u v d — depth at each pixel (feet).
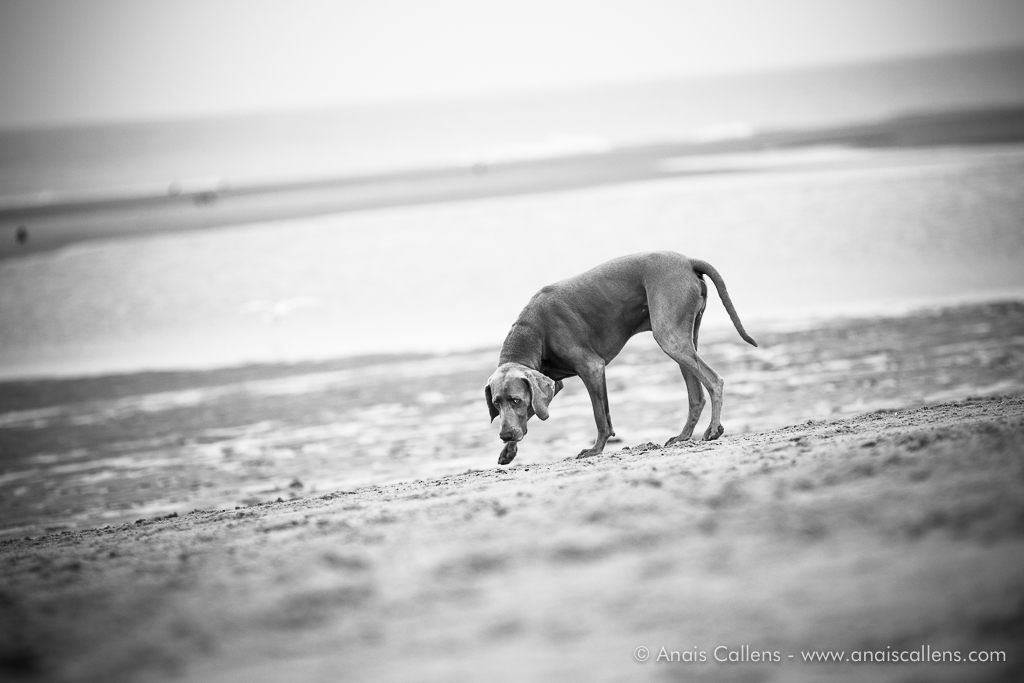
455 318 82.64
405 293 90.74
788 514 18.02
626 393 59.21
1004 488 17.51
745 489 20.17
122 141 625.82
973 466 19.17
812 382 57.47
